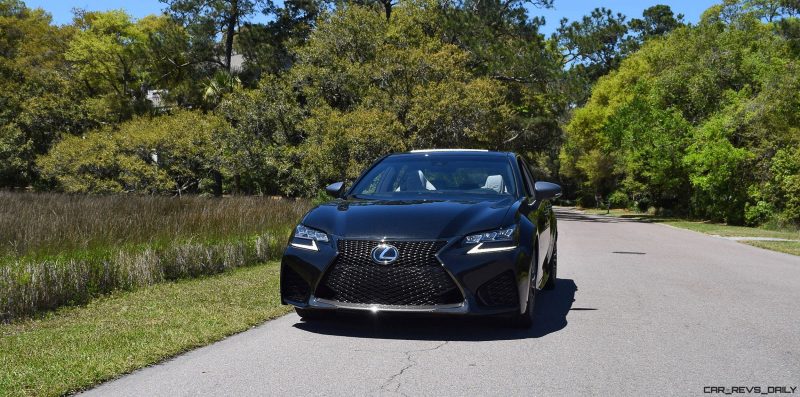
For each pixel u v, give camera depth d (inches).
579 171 2618.1
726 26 1604.3
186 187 1425.9
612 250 585.0
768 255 573.9
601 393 166.4
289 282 234.4
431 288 214.8
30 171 1678.2
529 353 205.5
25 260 331.3
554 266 338.3
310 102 1323.8
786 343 221.3
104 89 2143.2
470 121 1286.9
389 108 1268.5
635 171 1679.4
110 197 764.6
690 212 1565.0
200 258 407.2
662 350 210.4
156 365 193.8
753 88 1475.1
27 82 1834.4
